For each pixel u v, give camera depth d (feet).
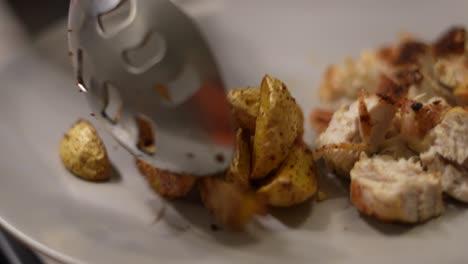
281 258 1.14
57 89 1.44
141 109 1.13
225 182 1.19
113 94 1.15
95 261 1.12
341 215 1.23
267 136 1.22
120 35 1.11
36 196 1.25
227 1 1.63
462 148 1.25
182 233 1.19
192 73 1.10
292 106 1.25
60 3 1.78
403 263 1.12
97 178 1.29
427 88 1.41
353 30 1.58
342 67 1.52
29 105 1.42
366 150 1.31
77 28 1.14
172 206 1.24
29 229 1.18
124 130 1.17
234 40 1.57
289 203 1.23
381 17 1.59
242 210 1.18
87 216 1.22
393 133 1.32
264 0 1.61
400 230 1.20
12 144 1.35
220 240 1.18
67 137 1.32
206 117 1.11
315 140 1.38
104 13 1.11
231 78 1.50
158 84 1.11
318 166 1.34
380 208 1.20
